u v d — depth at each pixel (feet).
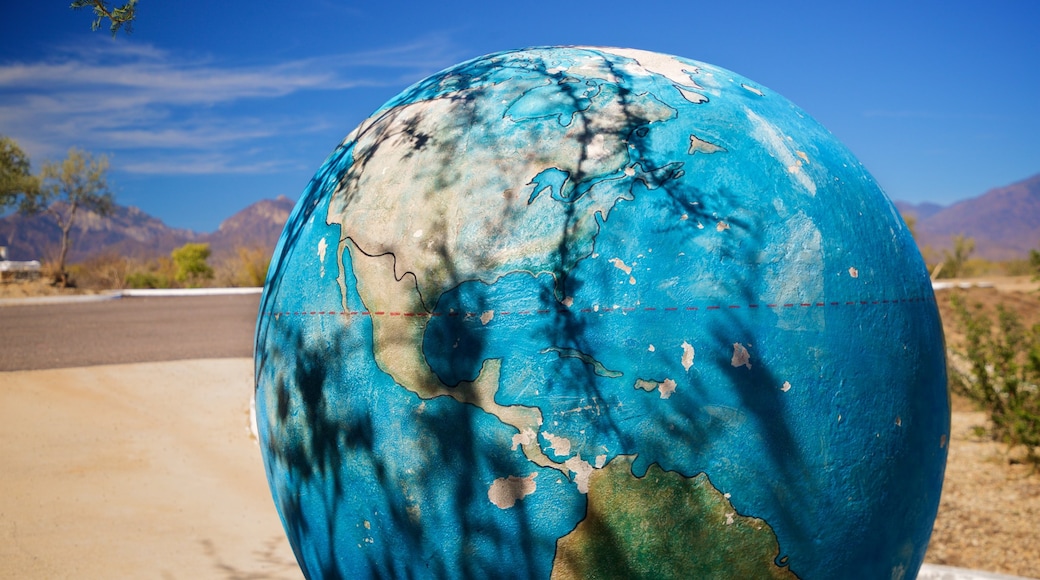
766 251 7.03
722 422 6.73
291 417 7.95
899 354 7.47
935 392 7.92
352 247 7.69
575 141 7.41
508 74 8.33
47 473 20.25
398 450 7.15
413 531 7.21
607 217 6.97
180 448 22.71
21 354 36.11
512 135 7.56
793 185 7.44
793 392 6.88
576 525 6.80
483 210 7.20
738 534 6.86
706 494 6.76
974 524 17.24
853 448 7.11
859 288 7.33
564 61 8.51
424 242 7.29
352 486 7.48
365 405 7.31
